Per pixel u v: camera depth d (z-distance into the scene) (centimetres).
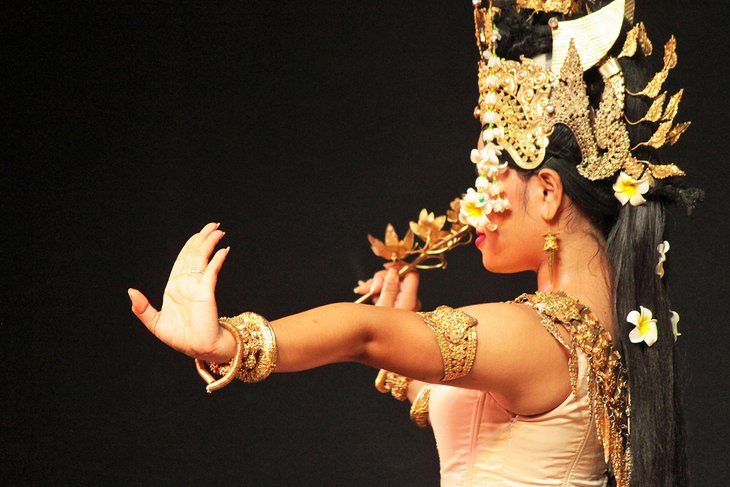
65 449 1123
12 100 1173
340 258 1206
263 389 1159
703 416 1046
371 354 479
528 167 561
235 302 1193
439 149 1202
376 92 1214
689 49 1085
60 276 1159
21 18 1176
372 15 1215
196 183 1203
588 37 557
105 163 1187
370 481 1145
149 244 1183
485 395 559
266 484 1141
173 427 1140
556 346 526
